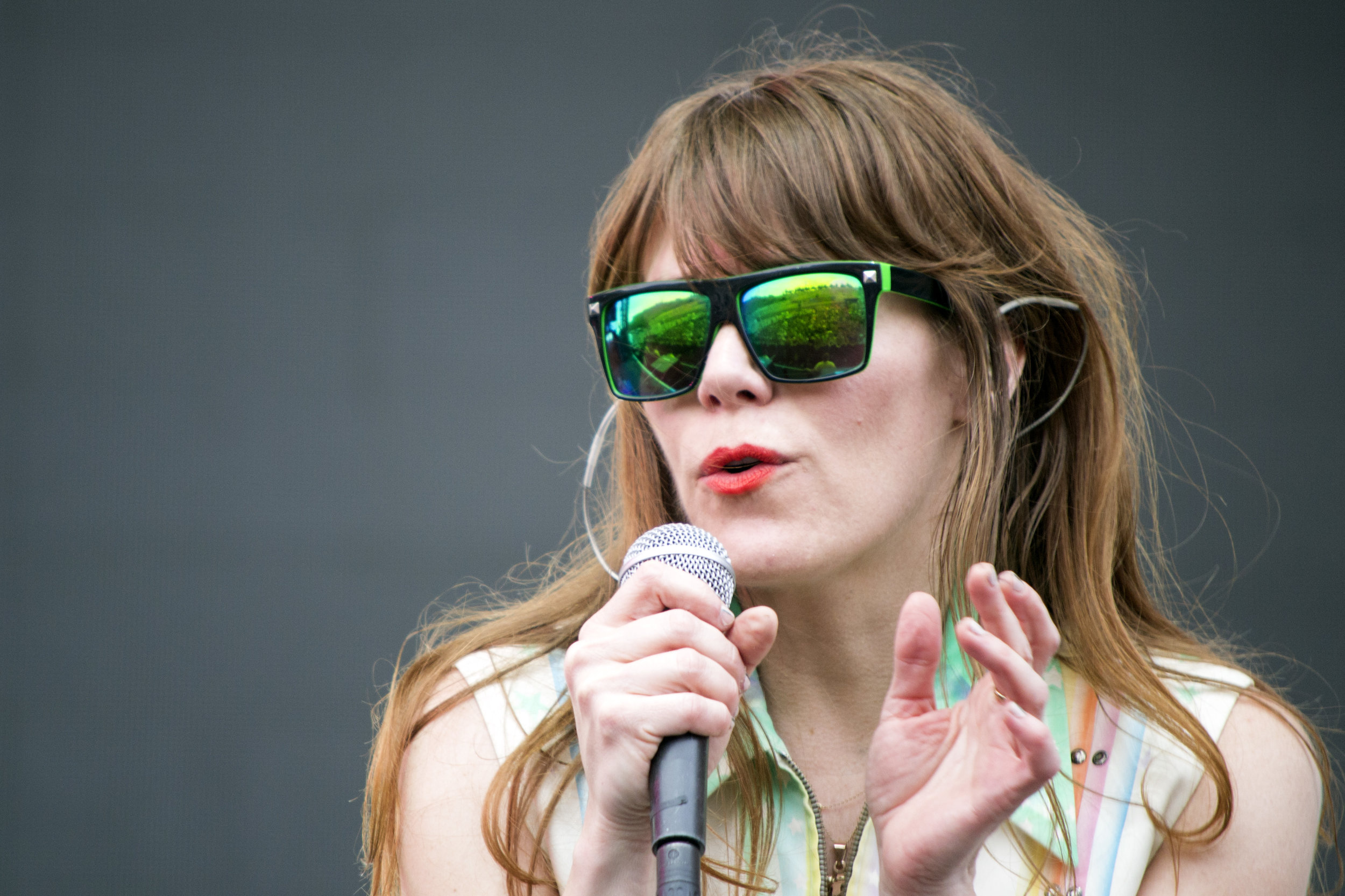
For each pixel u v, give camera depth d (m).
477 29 16.61
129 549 15.38
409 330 16.05
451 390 15.94
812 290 5.46
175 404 15.77
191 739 14.98
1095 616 6.17
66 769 14.79
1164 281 15.38
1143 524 14.69
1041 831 5.48
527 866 5.66
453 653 6.45
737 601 6.00
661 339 5.66
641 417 6.71
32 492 15.49
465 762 5.91
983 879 5.45
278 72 16.44
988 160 6.42
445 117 16.45
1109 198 15.63
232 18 16.48
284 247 16.16
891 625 5.86
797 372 5.42
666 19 16.62
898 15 16.14
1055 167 15.77
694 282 5.59
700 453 5.52
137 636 15.17
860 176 5.86
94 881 14.50
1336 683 14.39
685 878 4.38
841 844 5.72
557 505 15.66
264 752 14.91
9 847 14.58
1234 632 14.52
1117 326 7.30
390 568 15.48
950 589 5.86
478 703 6.05
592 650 4.80
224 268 16.09
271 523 15.51
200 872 14.62
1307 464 14.91
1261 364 15.17
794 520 5.38
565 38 16.62
